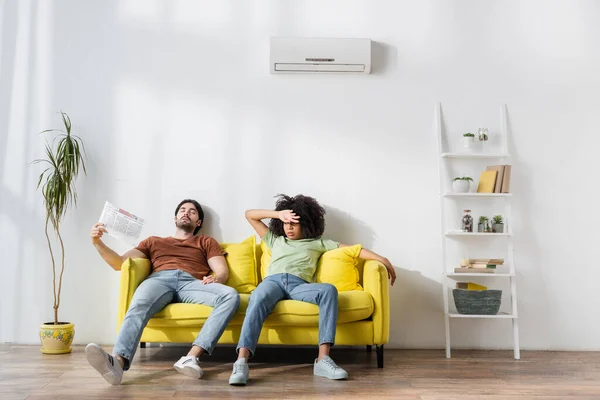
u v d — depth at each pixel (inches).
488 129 160.9
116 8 161.0
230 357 142.6
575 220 160.2
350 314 127.8
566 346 157.9
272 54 156.6
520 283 159.0
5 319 155.2
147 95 160.1
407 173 160.6
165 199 158.4
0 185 157.2
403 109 161.8
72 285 156.3
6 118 158.4
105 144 158.9
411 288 158.4
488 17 162.2
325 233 159.0
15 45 159.3
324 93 161.5
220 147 159.8
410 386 113.9
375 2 162.9
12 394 104.0
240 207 158.9
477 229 160.1
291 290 132.4
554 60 162.4
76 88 159.5
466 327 158.1
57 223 148.4
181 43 161.2
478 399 104.3
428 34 162.7
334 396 105.4
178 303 131.0
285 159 160.1
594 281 159.0
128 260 131.7
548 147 161.6
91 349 107.2
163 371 125.3
